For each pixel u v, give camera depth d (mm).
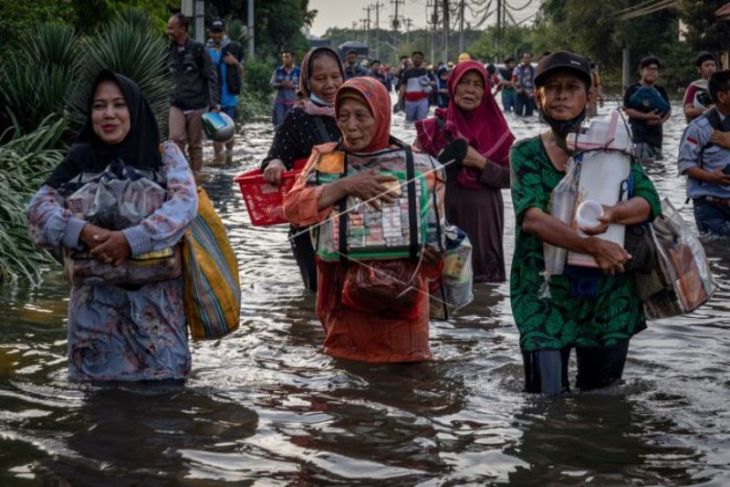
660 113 15680
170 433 4582
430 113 34469
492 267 7672
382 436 4582
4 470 4137
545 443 4500
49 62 11867
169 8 23828
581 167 4906
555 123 5012
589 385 5289
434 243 5453
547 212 5020
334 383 5375
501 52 85562
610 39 66125
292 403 5039
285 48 55719
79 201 5043
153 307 5207
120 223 5020
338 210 5457
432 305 5945
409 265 5473
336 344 5859
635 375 5535
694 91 13562
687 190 9984
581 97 4996
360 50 68375
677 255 5043
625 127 4922
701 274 5094
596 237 4859
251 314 6879
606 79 66188
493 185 7496
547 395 5113
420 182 5426
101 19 17750
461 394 5211
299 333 6410
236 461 4270
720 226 9875
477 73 7398
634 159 5004
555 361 5102
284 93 24000
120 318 5199
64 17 16156
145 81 11258
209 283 5234
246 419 4785
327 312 5863
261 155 17922
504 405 5012
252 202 6750
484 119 7512
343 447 4441
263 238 9797
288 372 5574
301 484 4039
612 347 5133
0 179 8688
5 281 7750
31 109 11227
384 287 5410
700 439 4559
